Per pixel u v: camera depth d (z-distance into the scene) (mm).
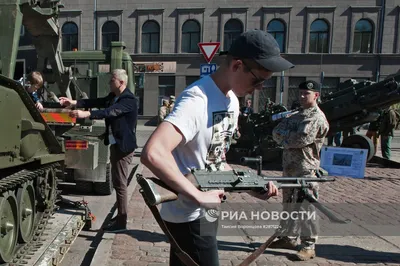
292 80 24984
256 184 1802
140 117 25719
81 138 5742
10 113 2740
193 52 25656
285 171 3609
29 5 3533
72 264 3668
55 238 3561
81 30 26141
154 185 1562
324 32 24672
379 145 14297
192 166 1834
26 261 3039
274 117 8969
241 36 1713
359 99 8664
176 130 1657
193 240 1894
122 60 7742
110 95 4715
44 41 5246
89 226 4520
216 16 25141
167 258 3664
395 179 7840
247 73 1706
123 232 4309
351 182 7449
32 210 3527
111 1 25766
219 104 1807
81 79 7367
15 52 3344
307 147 3484
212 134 1798
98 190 6090
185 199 1855
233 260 3631
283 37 24969
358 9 24078
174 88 25828
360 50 24578
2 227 2885
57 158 3846
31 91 4613
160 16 25484
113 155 4258
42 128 3359
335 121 9297
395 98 8188
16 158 2928
